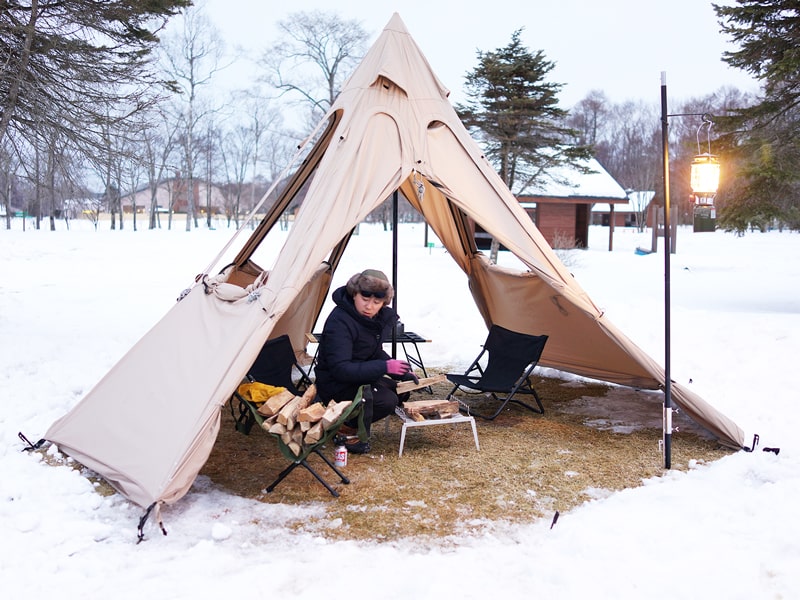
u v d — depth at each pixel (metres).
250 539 3.18
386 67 4.71
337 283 13.80
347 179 4.25
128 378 4.18
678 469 4.17
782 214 10.65
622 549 2.99
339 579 2.79
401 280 14.32
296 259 3.88
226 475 4.04
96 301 11.09
